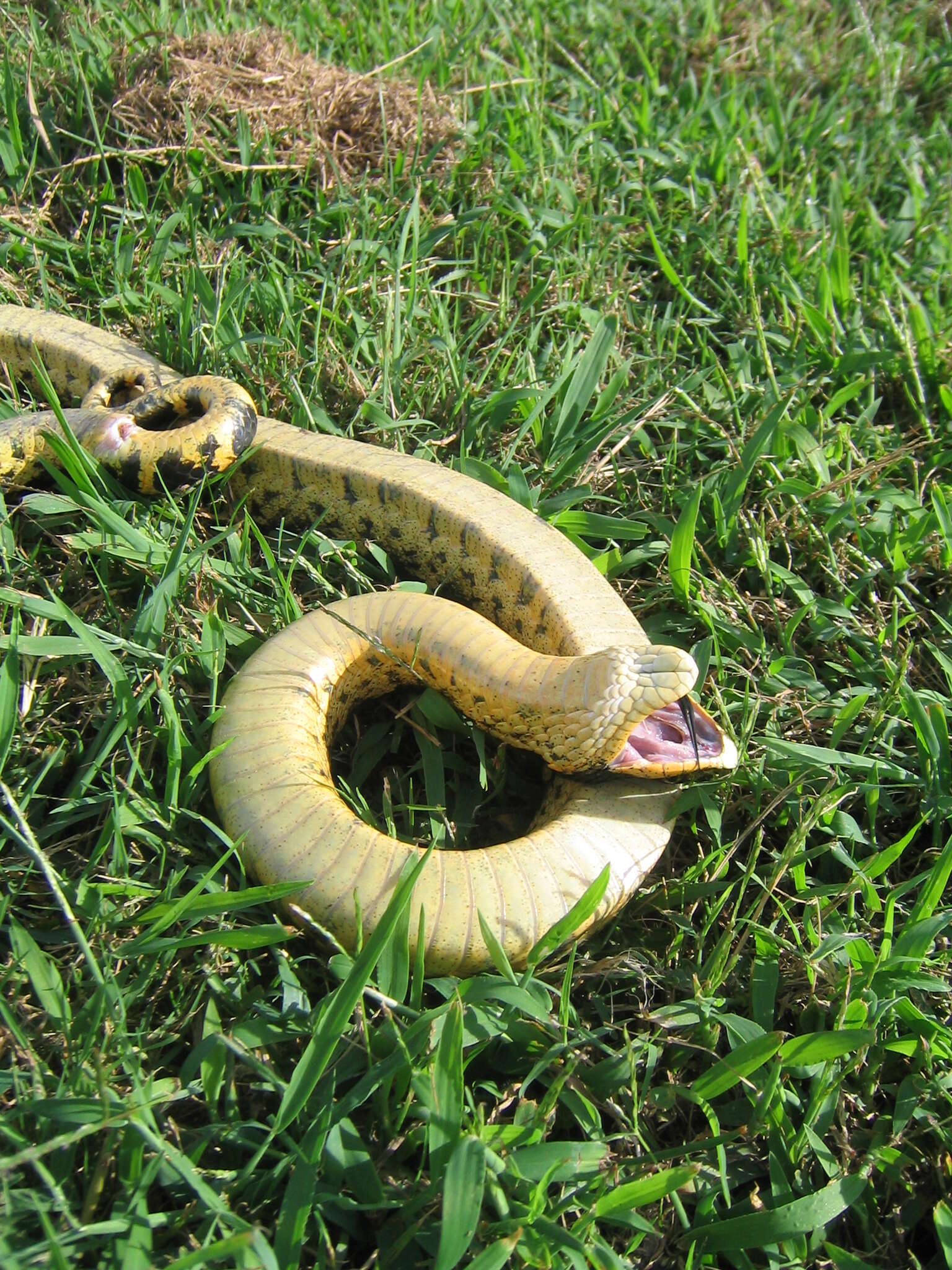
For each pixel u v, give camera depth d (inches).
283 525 14.8
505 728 12.0
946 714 13.3
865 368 17.4
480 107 21.6
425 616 12.4
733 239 19.7
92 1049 9.2
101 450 14.1
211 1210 8.5
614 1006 10.9
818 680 13.8
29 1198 8.5
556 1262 8.6
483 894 10.6
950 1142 10.0
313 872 10.7
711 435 16.2
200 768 11.3
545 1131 9.8
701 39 25.0
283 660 12.2
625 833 11.4
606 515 15.4
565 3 25.4
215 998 10.2
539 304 18.2
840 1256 9.2
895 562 14.6
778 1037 9.5
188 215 18.3
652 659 11.2
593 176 20.5
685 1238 9.3
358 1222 9.1
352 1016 9.8
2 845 10.9
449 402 16.1
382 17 23.4
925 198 21.4
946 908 11.7
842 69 24.7
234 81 19.8
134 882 10.7
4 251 18.0
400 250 17.3
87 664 12.6
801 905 11.8
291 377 15.9
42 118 19.6
